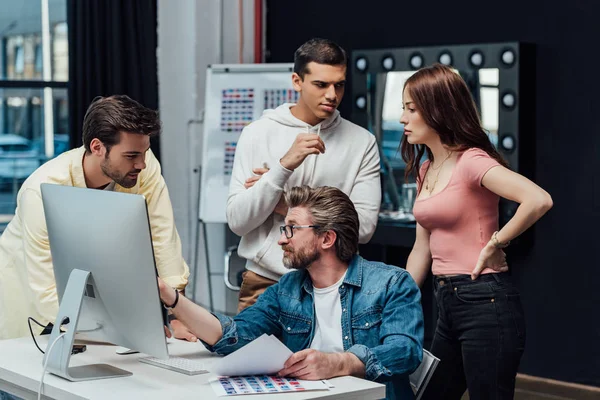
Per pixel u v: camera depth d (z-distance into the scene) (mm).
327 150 3273
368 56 5500
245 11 6211
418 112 3137
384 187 5461
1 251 3068
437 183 3174
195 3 5949
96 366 2617
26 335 3062
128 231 2393
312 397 2287
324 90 3150
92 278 2543
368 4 5852
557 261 5105
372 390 2387
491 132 5055
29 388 2516
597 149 4926
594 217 4957
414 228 5199
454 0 5457
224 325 2707
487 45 5016
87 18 5523
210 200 5746
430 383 3236
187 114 6027
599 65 4898
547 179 5117
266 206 3105
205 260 6168
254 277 3314
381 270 2707
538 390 5176
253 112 5730
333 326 2719
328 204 2666
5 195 5816
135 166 2805
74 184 2906
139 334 2482
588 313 5008
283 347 2396
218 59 6074
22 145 5816
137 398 2293
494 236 3049
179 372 2551
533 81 5109
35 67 5816
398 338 2578
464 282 3094
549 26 5062
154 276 2389
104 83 5613
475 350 3068
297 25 6215
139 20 5684
